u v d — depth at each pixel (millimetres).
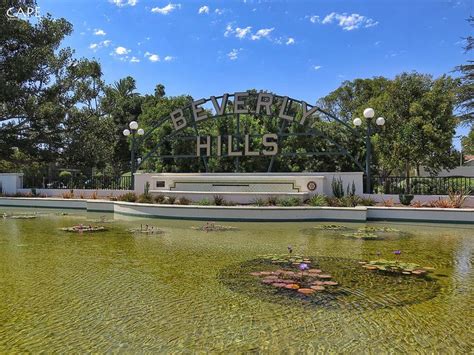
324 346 3439
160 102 33969
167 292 5039
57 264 6746
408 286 5340
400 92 25797
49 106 26625
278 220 13797
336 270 6277
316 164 25375
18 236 10047
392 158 24203
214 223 13188
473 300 4742
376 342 3533
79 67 29766
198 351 3330
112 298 4793
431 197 15695
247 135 19047
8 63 24844
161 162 27297
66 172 28797
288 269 6309
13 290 5148
